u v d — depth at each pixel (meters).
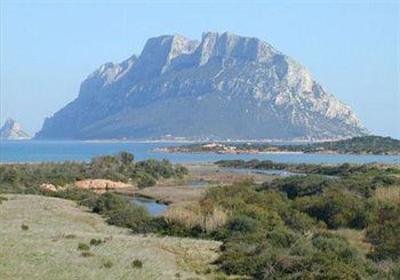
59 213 60.62
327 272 32.50
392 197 64.38
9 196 75.50
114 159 131.38
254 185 92.50
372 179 86.38
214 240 49.25
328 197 64.06
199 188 107.06
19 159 198.50
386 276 33.56
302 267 34.16
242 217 52.31
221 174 141.88
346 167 138.88
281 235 43.97
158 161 140.88
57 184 103.62
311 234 49.41
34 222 52.50
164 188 108.62
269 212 57.88
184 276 33.28
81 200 77.44
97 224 56.59
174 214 54.19
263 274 34.41
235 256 37.72
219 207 57.50
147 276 31.66
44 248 35.94
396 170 115.00
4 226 47.16
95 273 30.50
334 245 41.03
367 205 60.19
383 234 45.88
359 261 37.66
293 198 76.81
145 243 43.28
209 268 36.62
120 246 40.28
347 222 58.47
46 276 28.59
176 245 43.84
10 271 28.67
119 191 103.12
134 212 59.62
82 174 116.50
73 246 37.97
